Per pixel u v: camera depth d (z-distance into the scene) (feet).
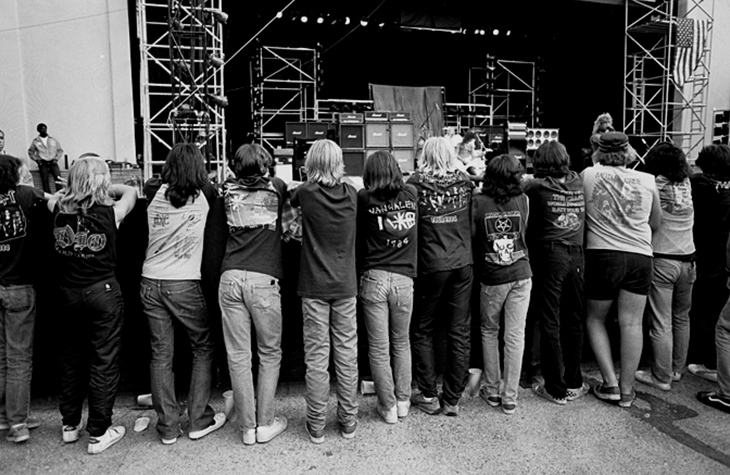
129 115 30.83
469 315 9.74
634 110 39.99
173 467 8.16
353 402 8.96
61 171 29.84
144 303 8.71
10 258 8.56
